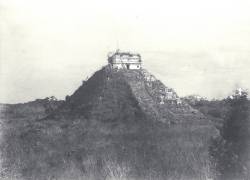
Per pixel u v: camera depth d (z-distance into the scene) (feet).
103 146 271.49
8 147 235.81
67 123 483.92
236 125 124.88
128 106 552.41
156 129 366.63
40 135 329.11
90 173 204.23
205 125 437.99
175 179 170.09
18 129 379.96
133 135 333.21
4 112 539.70
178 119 529.45
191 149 186.70
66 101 648.79
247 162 122.52
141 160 206.59
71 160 227.81
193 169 161.68
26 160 219.82
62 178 201.67
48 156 235.81
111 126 459.32
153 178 181.06
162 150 208.03
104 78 643.45
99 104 565.12
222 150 127.75
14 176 197.36
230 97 129.49
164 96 620.49
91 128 428.97
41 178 197.88
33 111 606.14
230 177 124.57
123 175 192.75
